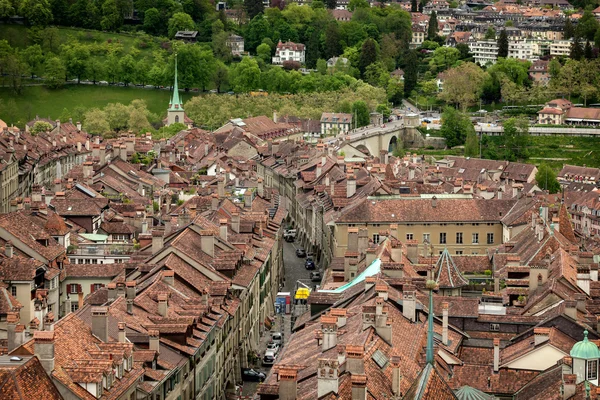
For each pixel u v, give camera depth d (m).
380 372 199.50
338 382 185.38
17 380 179.62
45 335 195.25
